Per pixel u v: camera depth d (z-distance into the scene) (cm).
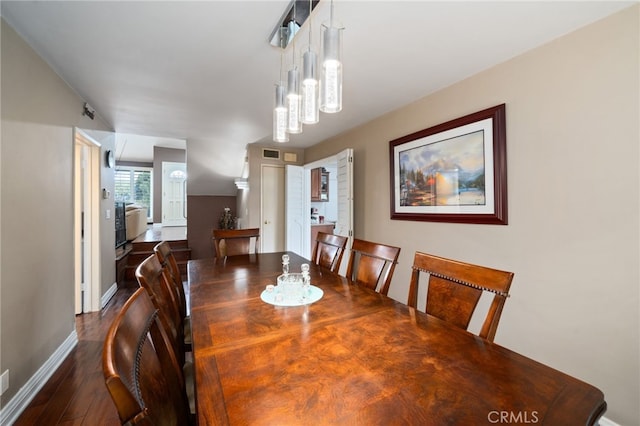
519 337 194
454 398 74
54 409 168
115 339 59
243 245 313
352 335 110
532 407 70
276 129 187
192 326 117
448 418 67
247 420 66
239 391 76
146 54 193
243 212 536
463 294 128
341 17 154
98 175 324
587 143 161
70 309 237
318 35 171
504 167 200
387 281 171
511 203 198
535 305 185
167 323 112
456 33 169
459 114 234
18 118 168
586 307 162
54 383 192
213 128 376
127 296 376
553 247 176
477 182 218
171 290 157
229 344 102
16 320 165
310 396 75
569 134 168
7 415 156
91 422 158
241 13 152
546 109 179
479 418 67
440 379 82
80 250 315
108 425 156
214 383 80
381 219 323
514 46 183
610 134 152
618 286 150
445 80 233
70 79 229
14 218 164
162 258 176
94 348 238
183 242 566
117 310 326
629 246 146
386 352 97
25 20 157
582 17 155
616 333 151
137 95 263
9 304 159
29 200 179
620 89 149
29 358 177
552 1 142
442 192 246
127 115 321
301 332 112
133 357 64
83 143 304
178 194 824
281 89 185
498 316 111
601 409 70
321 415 68
